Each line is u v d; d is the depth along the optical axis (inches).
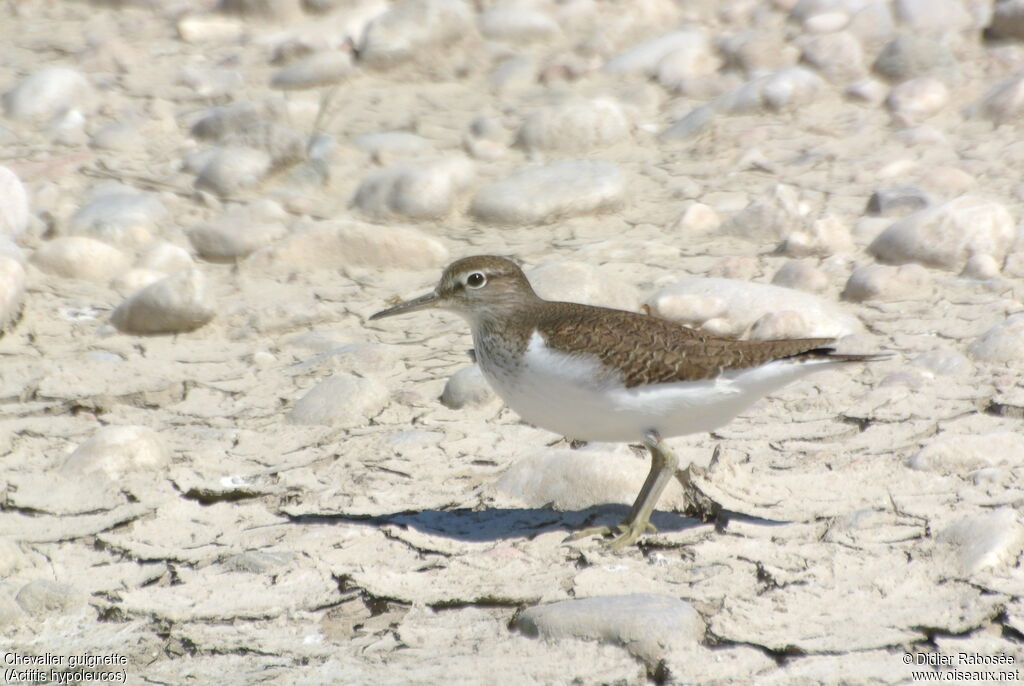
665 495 345.4
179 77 736.3
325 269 534.9
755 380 310.7
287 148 614.5
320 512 344.8
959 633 274.8
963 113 655.1
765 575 302.0
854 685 257.1
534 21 781.3
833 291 491.5
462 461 374.6
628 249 538.0
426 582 307.1
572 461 352.8
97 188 597.0
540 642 275.7
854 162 611.5
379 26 754.8
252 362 453.4
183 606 298.0
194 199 594.2
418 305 346.3
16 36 804.0
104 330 473.4
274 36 794.8
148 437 372.5
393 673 267.7
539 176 589.3
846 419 389.1
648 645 267.7
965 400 394.6
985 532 304.3
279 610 296.0
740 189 594.9
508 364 327.6
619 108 667.4
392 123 682.2
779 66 718.5
